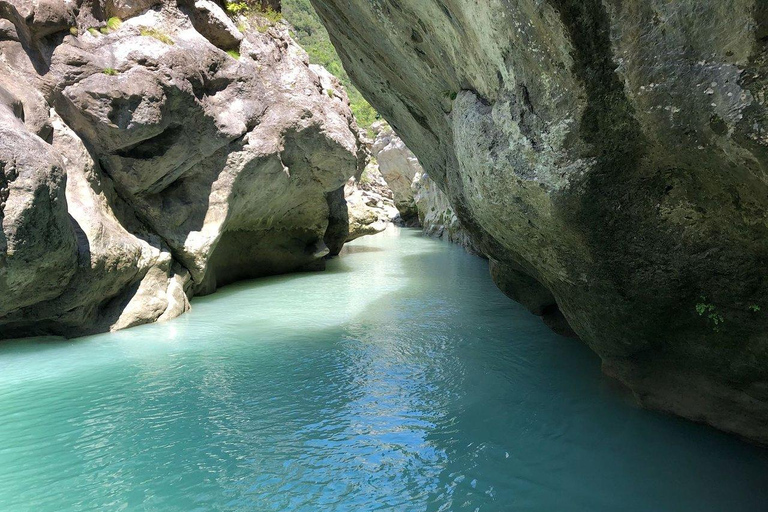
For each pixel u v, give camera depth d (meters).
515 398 5.39
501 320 8.87
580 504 3.58
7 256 6.27
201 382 5.98
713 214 3.04
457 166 6.04
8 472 4.07
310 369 6.43
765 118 2.35
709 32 2.42
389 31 5.50
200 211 10.34
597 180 3.23
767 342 3.36
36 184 6.38
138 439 4.61
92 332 7.94
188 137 9.66
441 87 5.36
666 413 4.64
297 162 12.32
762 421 3.92
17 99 7.34
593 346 4.68
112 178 8.99
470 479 3.92
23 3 7.74
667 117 2.73
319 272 14.86
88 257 7.46
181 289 9.66
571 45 2.89
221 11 11.12
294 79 12.17
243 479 3.96
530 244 4.07
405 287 12.29
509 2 3.09
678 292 3.53
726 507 3.48
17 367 6.47
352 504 3.64
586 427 4.66
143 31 9.20
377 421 4.95
